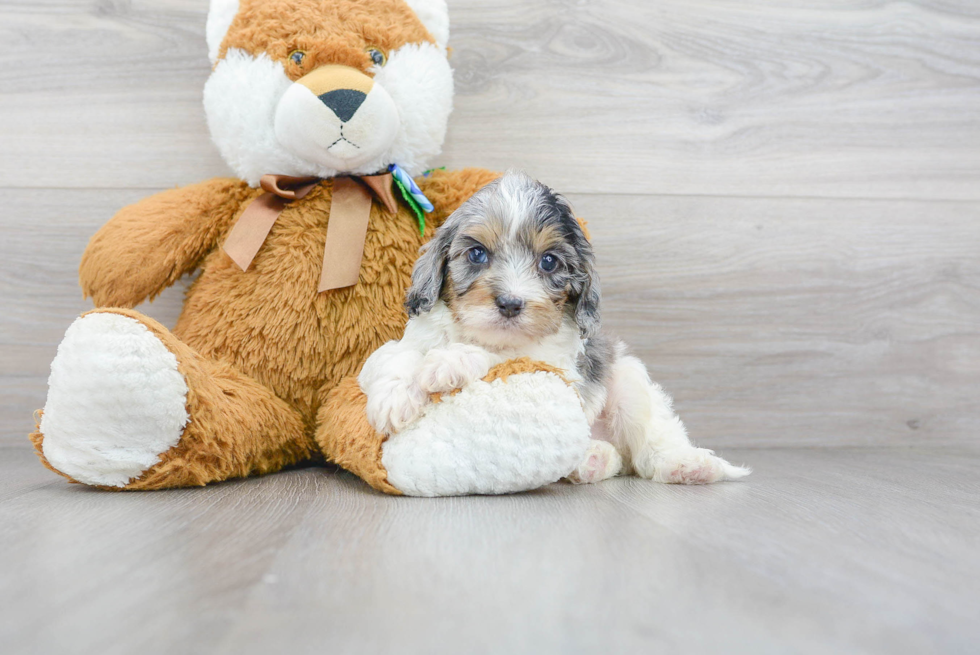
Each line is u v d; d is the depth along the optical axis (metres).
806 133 0.70
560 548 0.38
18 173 0.64
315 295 0.56
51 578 0.34
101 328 0.47
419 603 0.32
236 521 0.42
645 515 0.44
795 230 0.70
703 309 0.70
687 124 0.69
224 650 0.27
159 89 0.65
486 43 0.67
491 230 0.51
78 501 0.47
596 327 0.53
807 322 0.71
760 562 0.37
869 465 0.62
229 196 0.59
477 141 0.67
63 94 0.64
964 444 0.72
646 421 0.57
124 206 0.64
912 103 0.71
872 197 0.71
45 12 0.64
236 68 0.56
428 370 0.48
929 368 0.72
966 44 0.71
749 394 0.70
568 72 0.68
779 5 0.69
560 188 0.68
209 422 0.50
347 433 0.50
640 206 0.69
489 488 0.48
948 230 0.71
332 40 0.55
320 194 0.58
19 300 0.65
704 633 0.30
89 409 0.47
